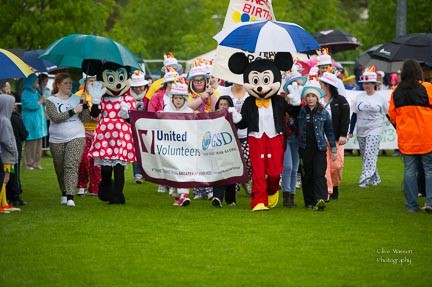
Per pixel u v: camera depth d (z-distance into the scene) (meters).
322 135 16.92
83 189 19.45
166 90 18.44
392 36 42.81
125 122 17.58
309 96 16.80
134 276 11.45
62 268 11.90
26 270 11.79
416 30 39.16
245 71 16.75
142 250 13.03
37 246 13.32
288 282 11.18
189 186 17.30
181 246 13.32
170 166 17.33
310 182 17.23
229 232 14.46
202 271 11.73
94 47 16.58
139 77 21.25
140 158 17.45
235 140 16.94
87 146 19.28
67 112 17.14
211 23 47.22
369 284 11.09
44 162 27.92
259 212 16.67
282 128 16.84
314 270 11.82
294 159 17.58
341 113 18.41
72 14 35.69
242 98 18.70
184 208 17.23
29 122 25.34
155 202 18.30
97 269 11.83
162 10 51.22
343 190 20.77
